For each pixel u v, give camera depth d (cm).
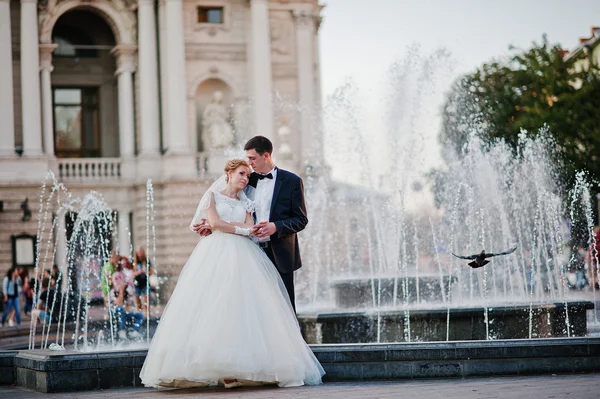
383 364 1377
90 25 6122
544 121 5550
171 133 5806
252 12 5984
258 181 1344
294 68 6153
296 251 1346
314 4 6188
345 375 1380
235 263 1280
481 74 6175
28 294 4503
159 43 5925
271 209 1325
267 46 5972
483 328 1936
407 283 2222
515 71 6062
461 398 1142
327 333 1977
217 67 6000
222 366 1233
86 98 6119
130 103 5931
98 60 6128
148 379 1275
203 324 1250
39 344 2498
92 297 5031
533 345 1374
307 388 1273
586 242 4431
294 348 1299
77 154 6091
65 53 6084
